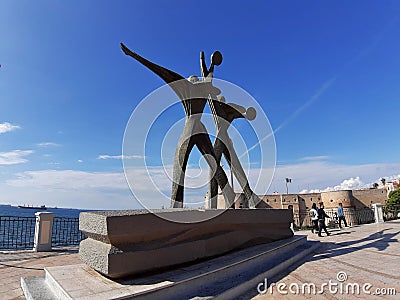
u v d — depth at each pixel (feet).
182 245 14.48
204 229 16.46
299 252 22.58
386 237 32.45
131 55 19.47
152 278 12.25
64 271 13.44
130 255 12.03
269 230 22.95
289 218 25.59
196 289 12.62
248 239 20.10
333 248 27.35
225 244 17.71
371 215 73.10
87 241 13.75
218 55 24.26
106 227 11.56
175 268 13.91
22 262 23.02
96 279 12.11
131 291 10.58
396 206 69.46
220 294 12.23
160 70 20.31
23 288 13.91
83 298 9.85
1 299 13.53
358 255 23.17
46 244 29.91
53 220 30.86
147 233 12.85
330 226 57.52
